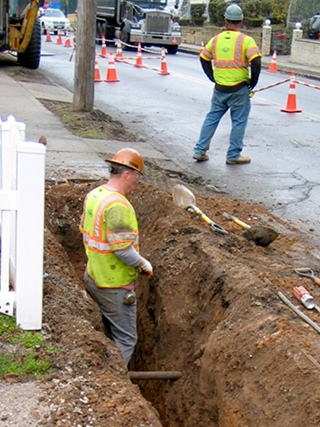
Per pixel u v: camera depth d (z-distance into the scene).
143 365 5.55
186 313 5.00
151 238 5.98
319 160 9.77
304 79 20.94
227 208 6.94
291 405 3.46
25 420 3.10
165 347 5.14
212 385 4.20
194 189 7.82
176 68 21.38
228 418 3.90
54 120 10.83
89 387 3.41
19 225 3.73
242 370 3.92
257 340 3.94
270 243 5.75
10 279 4.25
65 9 51.19
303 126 12.38
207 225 5.98
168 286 5.28
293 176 8.81
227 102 8.93
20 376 3.44
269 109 14.17
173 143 10.41
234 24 8.70
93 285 4.77
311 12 31.03
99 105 13.53
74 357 3.62
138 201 6.72
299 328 3.95
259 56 8.51
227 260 4.98
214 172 8.80
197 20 38.59
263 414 3.60
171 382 4.82
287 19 31.64
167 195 6.63
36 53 17.92
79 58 11.46
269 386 3.66
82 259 6.79
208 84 17.66
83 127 10.50
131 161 4.45
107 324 4.89
